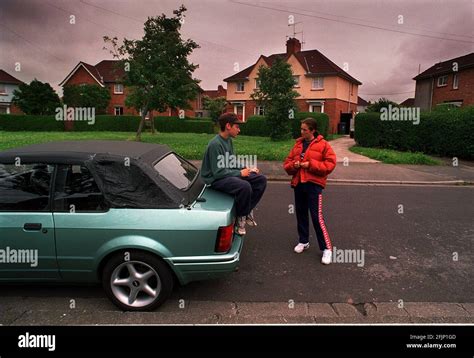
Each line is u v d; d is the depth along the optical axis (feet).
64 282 10.85
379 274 13.50
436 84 96.78
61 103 128.06
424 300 11.70
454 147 49.65
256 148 51.49
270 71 68.59
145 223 10.17
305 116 79.66
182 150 46.50
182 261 10.32
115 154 11.02
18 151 11.00
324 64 114.01
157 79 56.70
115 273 10.53
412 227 19.07
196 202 11.03
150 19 56.70
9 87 155.43
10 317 10.35
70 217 10.24
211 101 164.86
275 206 23.24
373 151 50.80
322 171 13.91
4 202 10.46
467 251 15.81
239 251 11.39
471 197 26.73
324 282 12.82
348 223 19.65
